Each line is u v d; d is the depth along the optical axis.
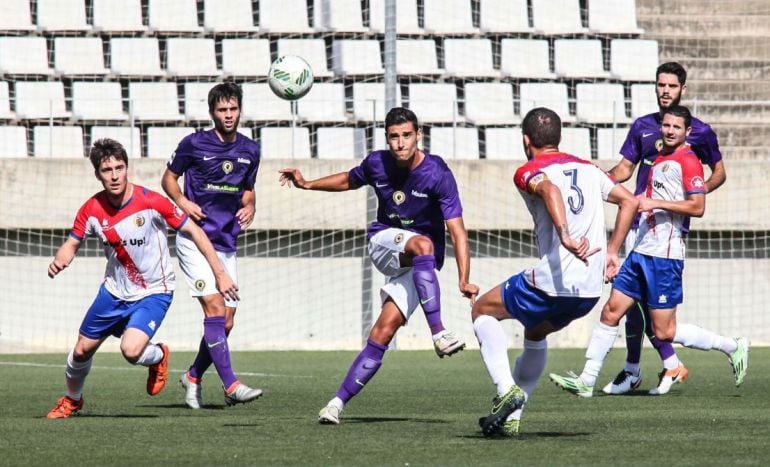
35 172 44.94
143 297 21.95
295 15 57.75
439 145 53.50
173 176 24.03
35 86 54.50
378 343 20.14
